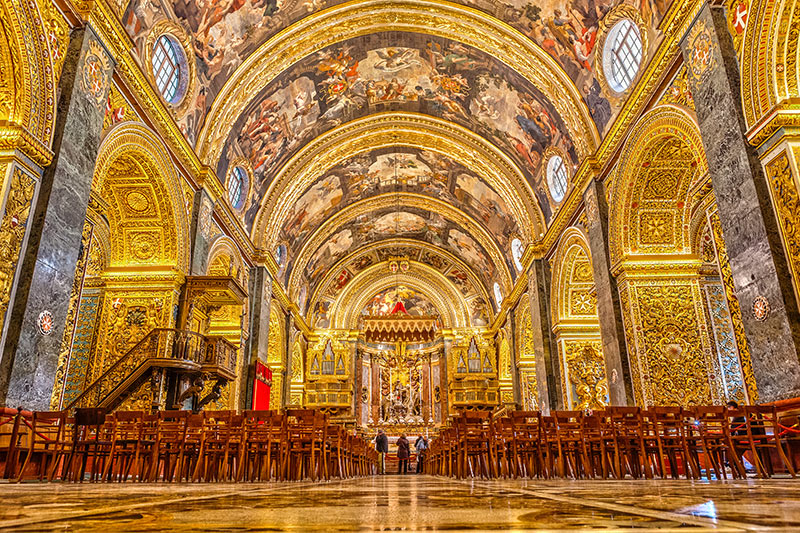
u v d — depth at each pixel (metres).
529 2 14.88
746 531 1.74
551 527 1.97
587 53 14.37
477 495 4.11
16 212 7.79
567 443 9.41
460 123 21.55
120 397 11.22
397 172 26.47
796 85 7.79
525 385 24.86
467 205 26.72
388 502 3.44
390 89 20.70
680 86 10.46
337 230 29.08
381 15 16.69
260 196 20.53
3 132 7.79
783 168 7.53
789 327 7.17
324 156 22.19
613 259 13.54
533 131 18.81
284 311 25.75
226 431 9.17
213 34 14.04
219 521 2.29
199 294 13.66
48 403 8.26
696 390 12.07
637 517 2.26
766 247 7.61
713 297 13.70
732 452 7.33
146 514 2.57
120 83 10.66
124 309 12.98
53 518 2.35
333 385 30.78
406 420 34.25
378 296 35.62
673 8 9.89
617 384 12.94
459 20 16.47
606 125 14.38
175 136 13.22
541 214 20.50
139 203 13.07
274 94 17.58
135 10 11.02
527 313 24.55
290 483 7.57
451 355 31.41
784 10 7.66
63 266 8.58
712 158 8.91
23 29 7.96
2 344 7.43
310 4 15.64
